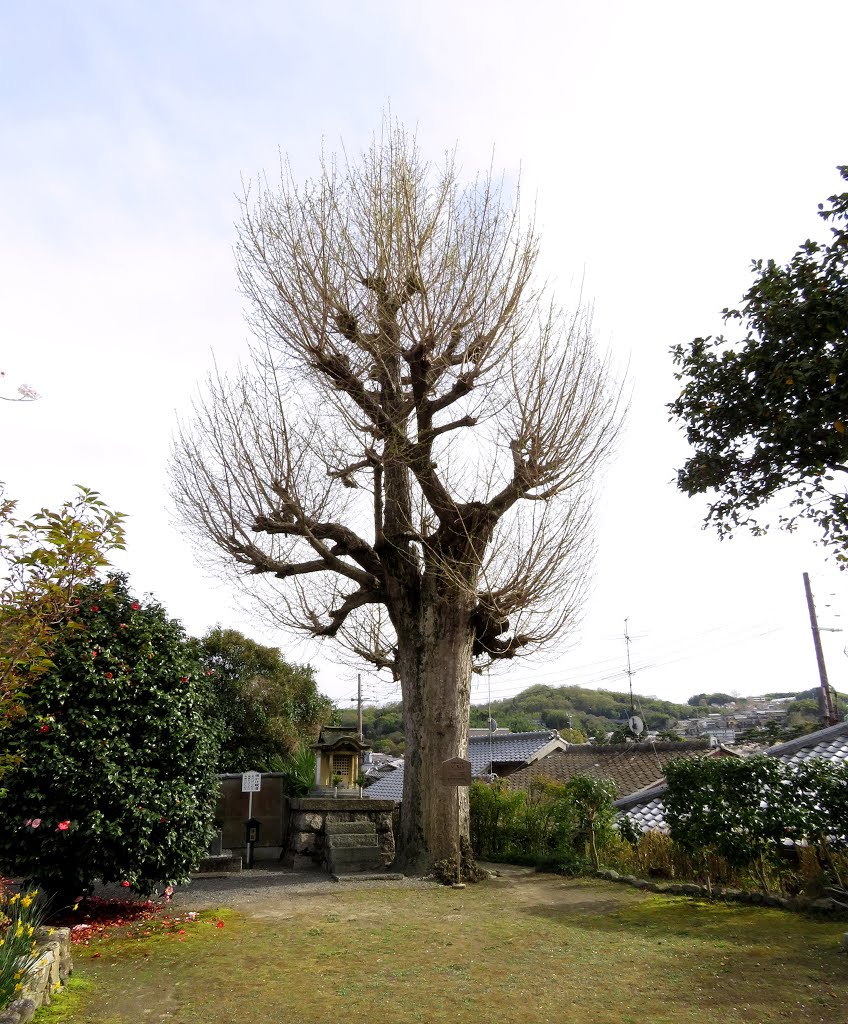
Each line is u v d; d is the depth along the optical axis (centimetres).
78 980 586
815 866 837
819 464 688
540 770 2480
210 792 888
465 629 1161
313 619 1315
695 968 608
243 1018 507
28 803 738
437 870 1061
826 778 823
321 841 1319
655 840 1062
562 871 1138
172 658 870
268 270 1151
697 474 770
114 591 840
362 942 711
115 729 783
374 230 1126
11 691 584
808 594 2489
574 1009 517
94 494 525
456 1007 523
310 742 2192
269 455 1123
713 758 937
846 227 667
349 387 1136
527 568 1136
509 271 1146
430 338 1116
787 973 584
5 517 496
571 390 1130
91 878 775
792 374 671
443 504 1142
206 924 790
